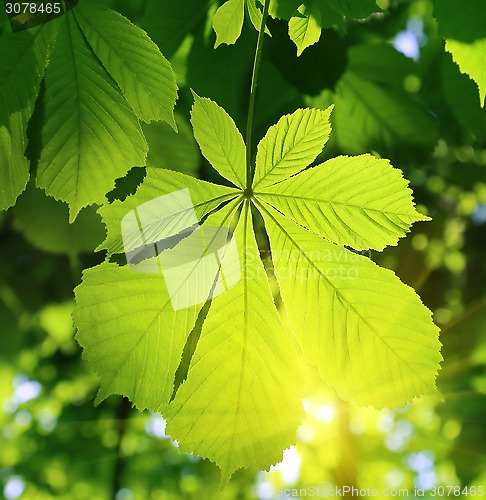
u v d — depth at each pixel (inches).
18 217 33.8
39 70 21.2
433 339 21.3
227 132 21.7
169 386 20.9
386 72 33.8
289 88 31.5
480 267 64.6
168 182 21.2
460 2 23.4
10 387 85.2
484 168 53.1
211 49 30.8
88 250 35.1
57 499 93.9
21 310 59.4
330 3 23.3
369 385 21.5
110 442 87.6
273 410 21.4
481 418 67.1
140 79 21.4
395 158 33.4
